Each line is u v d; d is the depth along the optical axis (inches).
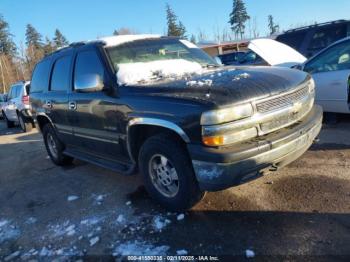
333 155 193.3
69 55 205.5
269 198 151.6
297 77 151.4
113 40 183.9
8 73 2278.5
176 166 138.9
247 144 124.5
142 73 167.2
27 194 202.5
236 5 2300.7
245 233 128.4
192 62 189.0
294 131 135.9
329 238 119.3
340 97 241.9
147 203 163.6
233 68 171.8
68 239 142.0
